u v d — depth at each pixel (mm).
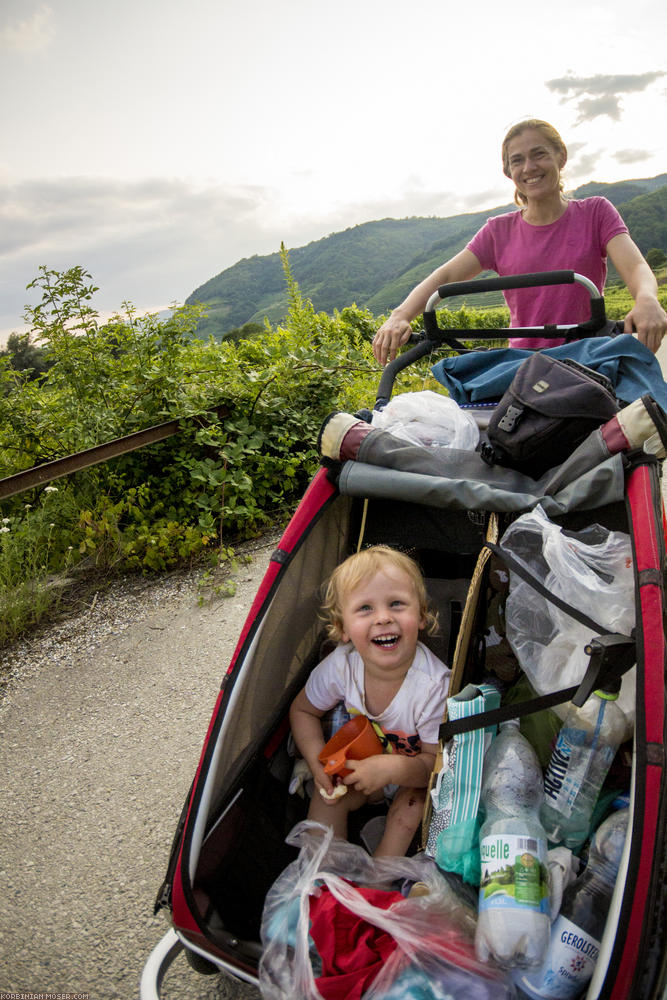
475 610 2041
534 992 1551
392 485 2111
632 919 1402
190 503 4980
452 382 2879
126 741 3088
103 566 4645
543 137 3086
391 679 2193
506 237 3400
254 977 1701
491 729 1879
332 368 5828
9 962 2164
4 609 4074
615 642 1638
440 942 1598
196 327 5406
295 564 2164
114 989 2064
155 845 2549
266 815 2105
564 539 1879
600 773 1741
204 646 3727
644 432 1910
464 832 1753
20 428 5387
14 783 2910
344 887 1707
